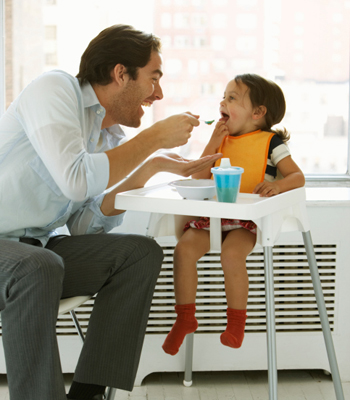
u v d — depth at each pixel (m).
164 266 1.73
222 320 1.75
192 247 1.40
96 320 1.26
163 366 1.74
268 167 1.50
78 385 1.24
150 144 1.27
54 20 1.95
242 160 1.50
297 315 1.78
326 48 1.99
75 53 1.97
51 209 1.35
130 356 1.24
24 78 1.96
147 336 1.73
